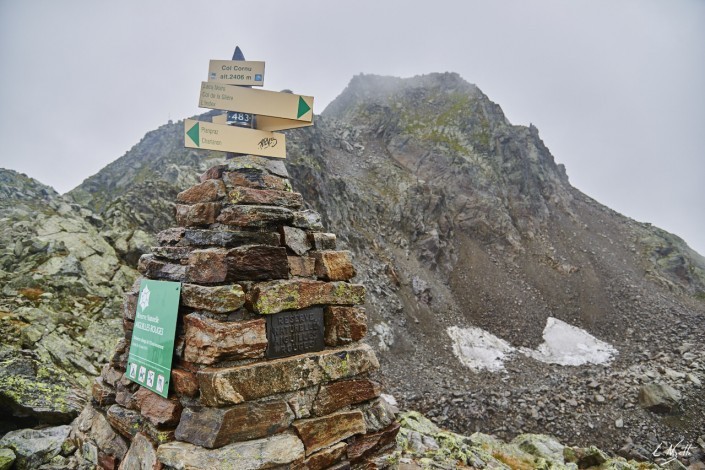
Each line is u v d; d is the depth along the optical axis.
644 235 82.62
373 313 46.88
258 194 5.98
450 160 85.00
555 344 51.31
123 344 6.84
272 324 5.45
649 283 68.25
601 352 49.25
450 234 71.12
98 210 60.72
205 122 6.16
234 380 4.77
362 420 5.90
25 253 25.97
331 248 6.71
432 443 12.06
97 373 18.19
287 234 6.01
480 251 71.25
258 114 6.46
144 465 5.05
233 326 4.97
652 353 47.44
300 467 5.08
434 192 74.94
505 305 59.06
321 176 62.12
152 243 32.34
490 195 79.12
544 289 64.00
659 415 33.34
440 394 35.62
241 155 6.45
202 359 4.92
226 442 4.64
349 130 99.19
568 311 59.66
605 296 62.84
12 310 20.28
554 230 79.81
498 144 88.25
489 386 38.53
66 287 23.88
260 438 4.89
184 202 6.70
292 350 5.61
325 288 6.06
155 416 5.22
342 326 6.22
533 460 16.39
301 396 5.39
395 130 98.94
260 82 6.46
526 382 40.00
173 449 4.70
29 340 17.78
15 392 9.48
